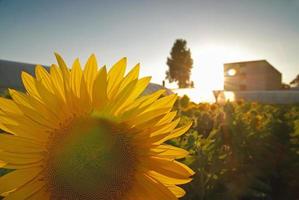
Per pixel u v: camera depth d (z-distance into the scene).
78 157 0.33
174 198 0.33
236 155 1.16
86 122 0.33
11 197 0.31
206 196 0.79
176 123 0.33
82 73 0.32
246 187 0.97
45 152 0.32
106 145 0.33
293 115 2.24
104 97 0.32
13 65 5.00
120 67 0.33
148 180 0.34
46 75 0.32
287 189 1.15
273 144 1.38
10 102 0.31
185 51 14.36
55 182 0.33
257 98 7.40
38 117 0.31
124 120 0.33
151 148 0.34
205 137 1.25
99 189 0.33
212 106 1.91
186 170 0.33
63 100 0.32
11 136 0.31
